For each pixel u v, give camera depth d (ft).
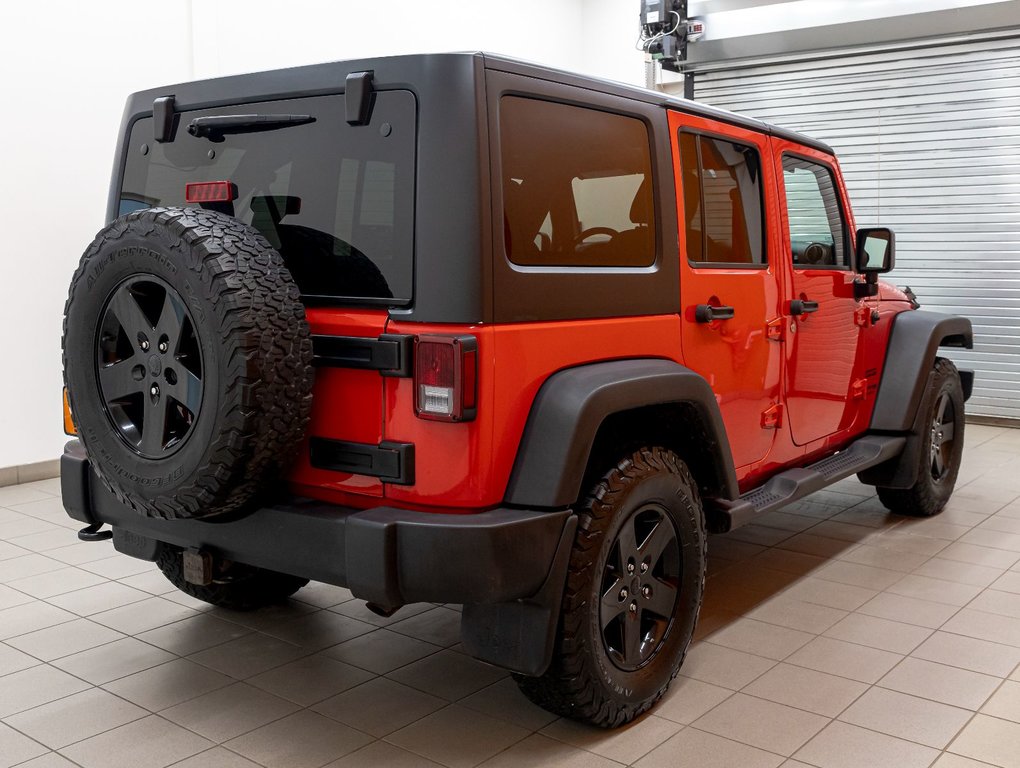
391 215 6.66
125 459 6.91
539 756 7.29
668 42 25.31
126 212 8.46
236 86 7.57
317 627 10.02
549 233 7.11
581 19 30.96
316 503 7.11
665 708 8.13
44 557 12.45
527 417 6.86
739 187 9.86
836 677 8.74
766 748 7.42
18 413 16.75
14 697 8.34
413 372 6.49
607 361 7.61
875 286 12.62
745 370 9.73
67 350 7.23
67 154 17.12
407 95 6.59
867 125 24.16
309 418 6.81
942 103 23.00
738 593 11.03
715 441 8.42
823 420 11.78
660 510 7.96
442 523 6.35
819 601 10.77
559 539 6.84
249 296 6.30
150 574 11.78
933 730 7.71
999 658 9.18
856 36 23.53
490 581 6.38
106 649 9.42
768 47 24.82
